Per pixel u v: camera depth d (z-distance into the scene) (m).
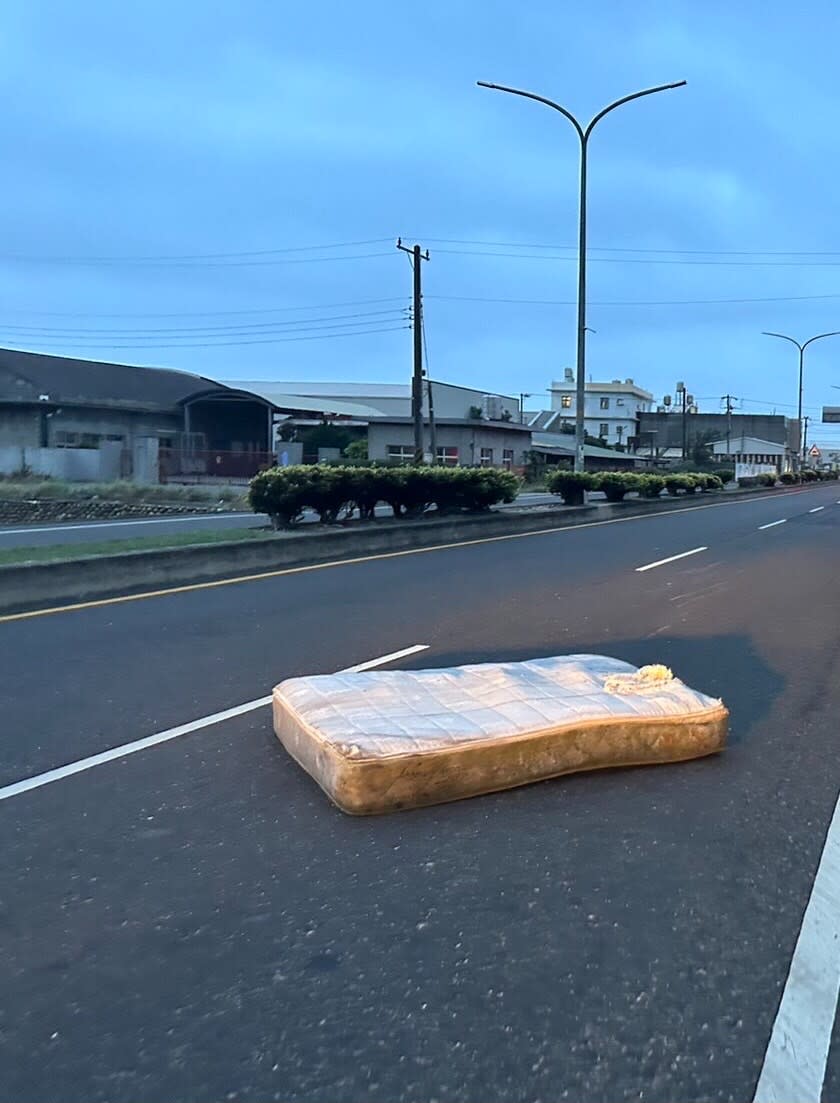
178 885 4.06
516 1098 2.79
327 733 5.07
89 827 4.66
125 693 7.18
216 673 7.86
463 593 12.74
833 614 11.32
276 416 65.06
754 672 8.23
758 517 32.12
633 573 15.28
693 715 5.77
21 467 39.84
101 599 11.75
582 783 5.34
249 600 11.85
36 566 11.38
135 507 30.91
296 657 8.53
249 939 3.63
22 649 8.74
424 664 8.32
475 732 5.15
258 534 16.39
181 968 3.43
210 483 43.78
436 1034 3.07
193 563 13.80
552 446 81.94
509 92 26.64
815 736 6.36
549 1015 3.18
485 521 22.25
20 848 4.42
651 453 113.69
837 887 4.14
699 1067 2.94
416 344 43.47
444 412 81.12
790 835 4.68
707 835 4.66
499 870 4.23
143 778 5.34
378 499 20.36
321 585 13.32
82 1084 2.83
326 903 3.91
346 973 3.41
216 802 4.98
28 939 3.62
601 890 4.06
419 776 4.91
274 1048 2.99
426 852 4.40
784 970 3.47
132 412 48.50
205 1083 2.83
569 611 11.38
